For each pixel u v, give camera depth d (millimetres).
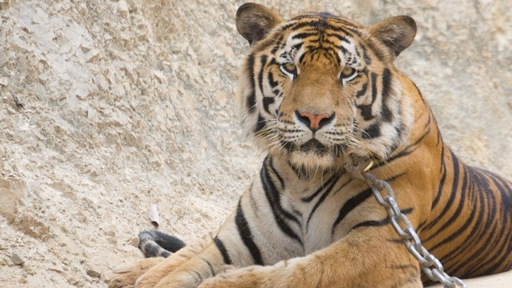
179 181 12797
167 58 14094
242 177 14375
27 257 7812
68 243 8391
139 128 12242
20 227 8180
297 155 7566
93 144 11055
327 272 7238
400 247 7621
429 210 8375
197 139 13930
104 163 10953
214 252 8281
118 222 9766
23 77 10531
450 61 19125
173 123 13461
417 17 19094
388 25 8070
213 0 15805
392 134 7828
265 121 7984
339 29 7887
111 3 12922
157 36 14328
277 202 8297
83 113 11156
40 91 10703
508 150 18766
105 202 9930
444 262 9344
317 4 17891
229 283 7219
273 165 8328
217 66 15258
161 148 12797
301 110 7414
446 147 9258
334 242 7727
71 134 10703
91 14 12445
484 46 19297
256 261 8406
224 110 14906
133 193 10883
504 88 19297
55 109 10789
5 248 7793
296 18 8102
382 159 7820
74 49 11594
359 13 18656
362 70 7762
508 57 19328
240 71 8328
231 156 14516
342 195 7926
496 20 19406
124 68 12633
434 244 8953
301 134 7457
